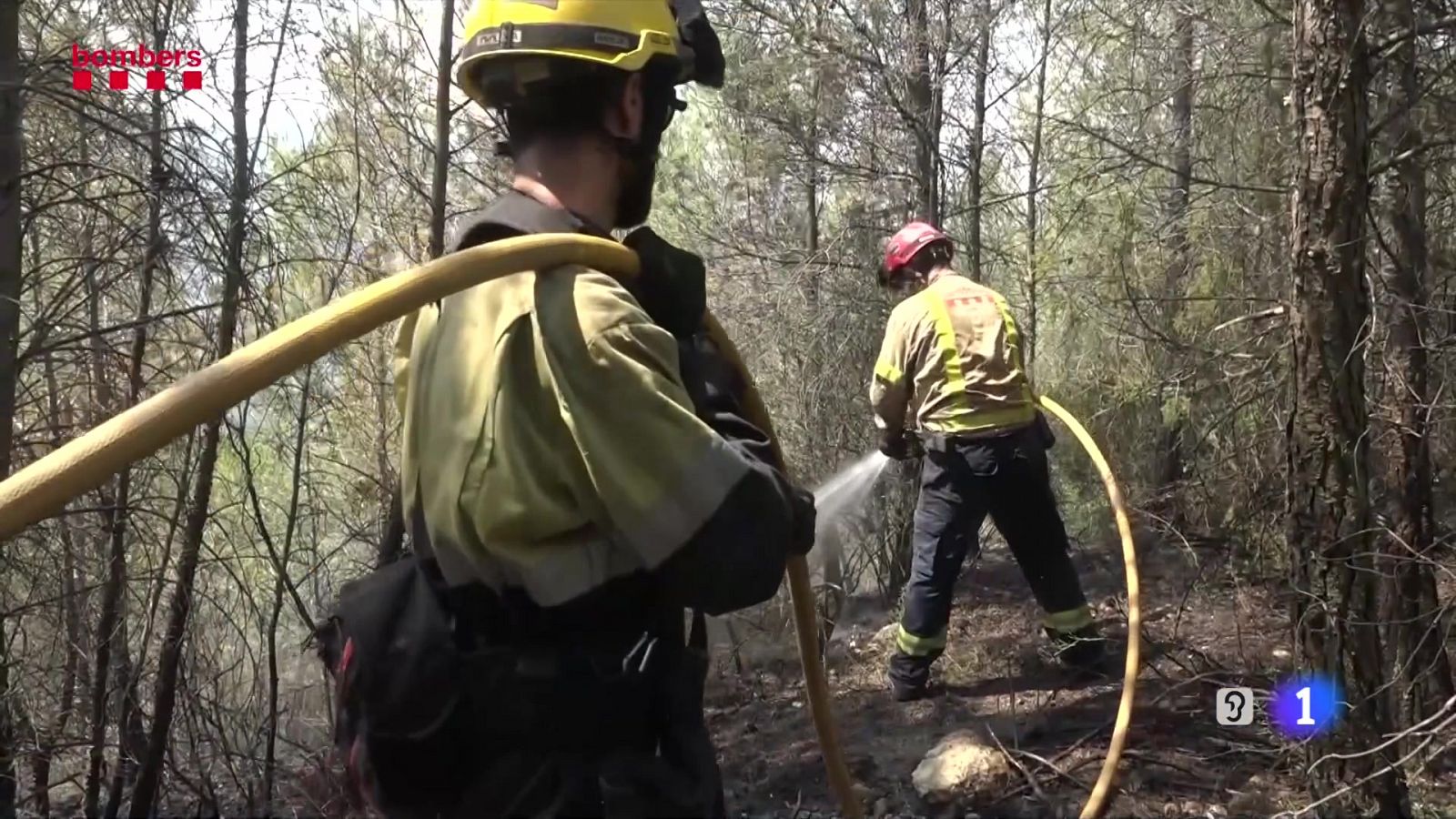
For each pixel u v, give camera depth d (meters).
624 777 1.28
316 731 4.69
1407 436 3.69
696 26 1.54
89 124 3.80
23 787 4.29
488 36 1.43
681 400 1.30
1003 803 3.78
